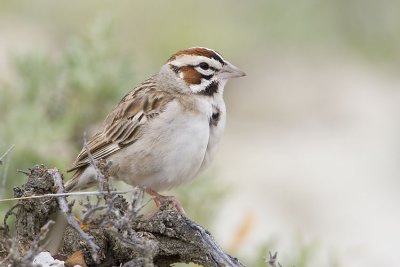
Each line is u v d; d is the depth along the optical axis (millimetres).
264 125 23172
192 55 11930
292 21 26062
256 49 25500
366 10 26281
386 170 21438
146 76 17922
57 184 9539
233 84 24438
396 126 23234
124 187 13234
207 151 11953
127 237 8742
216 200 14055
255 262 12977
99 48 15070
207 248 9375
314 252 13211
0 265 8984
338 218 19594
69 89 14922
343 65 25766
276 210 19531
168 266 9578
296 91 24531
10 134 13672
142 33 24359
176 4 25125
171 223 9453
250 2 26062
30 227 9562
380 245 18781
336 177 21016
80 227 8922
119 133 11758
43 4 24547
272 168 21125
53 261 9234
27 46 22938
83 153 11836
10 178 12789
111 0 24766
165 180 11742
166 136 11555
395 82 25234
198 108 11711
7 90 15070
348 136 22781
